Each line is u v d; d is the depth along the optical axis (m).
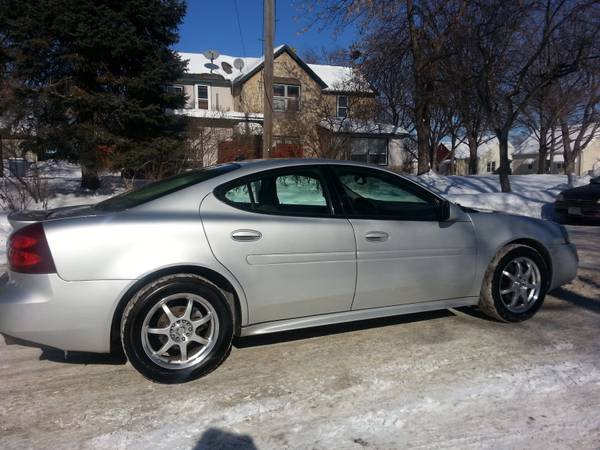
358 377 3.16
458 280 3.89
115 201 3.53
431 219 3.82
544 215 11.68
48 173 17.94
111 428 2.61
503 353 3.50
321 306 3.46
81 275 2.85
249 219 3.24
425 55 14.87
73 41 13.21
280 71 28.92
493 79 12.75
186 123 15.84
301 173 3.51
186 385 3.09
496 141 51.44
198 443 2.47
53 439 2.52
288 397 2.92
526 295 4.14
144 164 13.93
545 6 11.20
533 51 12.88
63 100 13.39
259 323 3.33
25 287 2.85
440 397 2.89
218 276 3.14
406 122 25.34
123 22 13.60
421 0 13.86
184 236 3.03
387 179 3.79
